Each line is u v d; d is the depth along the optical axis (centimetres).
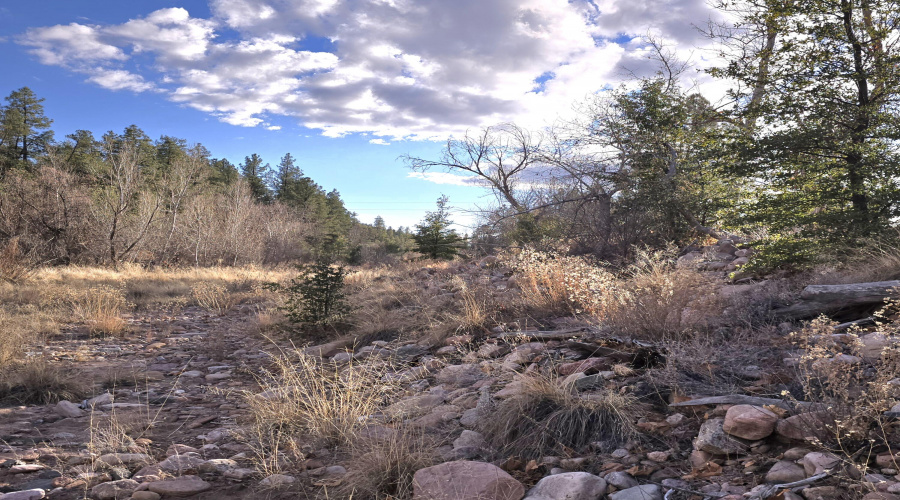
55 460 352
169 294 1638
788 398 323
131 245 3303
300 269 947
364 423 397
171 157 7062
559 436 334
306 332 896
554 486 270
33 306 1141
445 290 1106
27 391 525
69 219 3266
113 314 1060
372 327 821
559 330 609
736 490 248
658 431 327
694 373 394
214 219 4144
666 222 1500
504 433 350
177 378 633
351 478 305
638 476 280
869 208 801
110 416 465
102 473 325
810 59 967
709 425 310
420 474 288
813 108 934
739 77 1032
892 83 887
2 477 320
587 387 393
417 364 623
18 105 6362
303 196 8962
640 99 1809
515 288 914
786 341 437
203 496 297
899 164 795
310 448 368
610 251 1400
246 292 1631
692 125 1652
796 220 861
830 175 938
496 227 2250
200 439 409
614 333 530
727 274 934
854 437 264
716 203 1321
